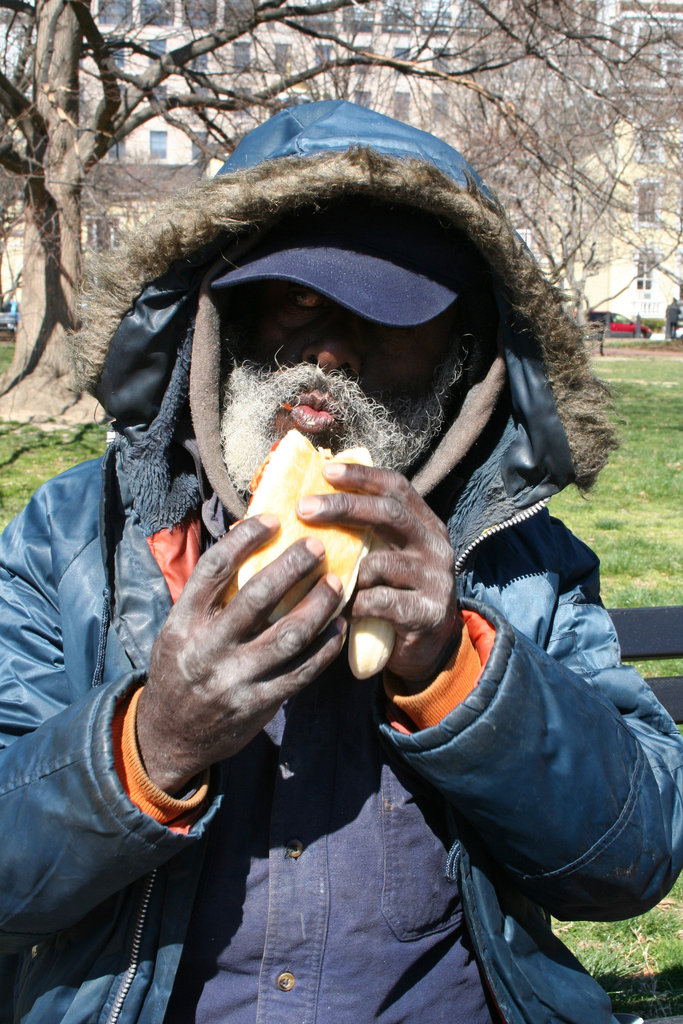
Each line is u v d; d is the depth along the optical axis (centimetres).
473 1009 151
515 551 173
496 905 147
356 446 152
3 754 136
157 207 155
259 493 127
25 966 157
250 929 142
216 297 153
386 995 143
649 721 165
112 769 121
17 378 1584
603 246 3148
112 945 139
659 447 1441
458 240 157
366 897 143
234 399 158
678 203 2319
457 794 133
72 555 157
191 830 127
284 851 143
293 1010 140
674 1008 286
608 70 1402
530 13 1305
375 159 141
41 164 1382
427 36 1495
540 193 1852
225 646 115
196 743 119
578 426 158
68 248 1526
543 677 136
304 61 1625
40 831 124
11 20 1419
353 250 149
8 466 1162
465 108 1546
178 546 157
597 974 305
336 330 153
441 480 166
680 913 345
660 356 3588
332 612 117
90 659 151
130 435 155
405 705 134
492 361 166
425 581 124
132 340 151
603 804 137
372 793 147
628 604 693
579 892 142
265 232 155
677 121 1475
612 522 977
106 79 1499
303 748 147
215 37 1474
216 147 1559
